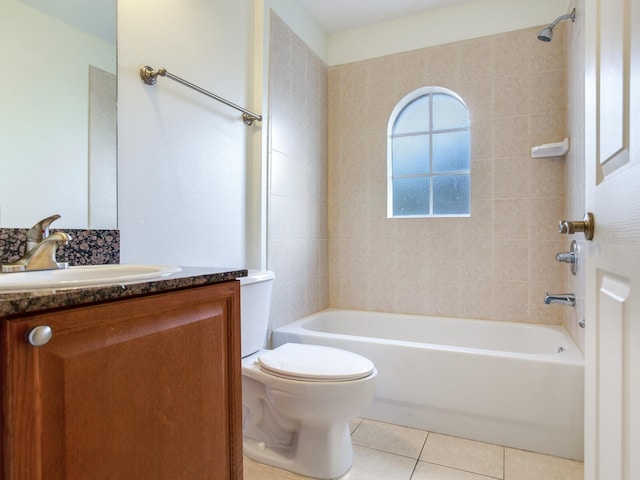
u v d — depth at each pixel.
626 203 0.65
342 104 2.77
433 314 2.54
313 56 2.62
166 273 0.85
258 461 1.61
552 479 1.46
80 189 1.22
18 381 0.53
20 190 1.08
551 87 2.26
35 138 1.11
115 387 0.66
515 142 2.34
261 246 2.06
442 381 1.81
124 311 0.68
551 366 1.63
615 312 0.72
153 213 1.49
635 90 0.61
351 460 1.55
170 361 0.77
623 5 0.68
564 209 2.22
